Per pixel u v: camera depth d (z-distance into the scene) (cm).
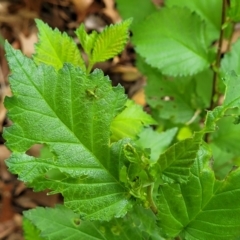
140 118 16
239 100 11
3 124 41
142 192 12
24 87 11
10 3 46
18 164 11
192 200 12
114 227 14
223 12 20
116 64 43
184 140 11
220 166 23
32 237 17
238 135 22
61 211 14
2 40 40
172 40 22
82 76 11
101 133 11
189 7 24
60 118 11
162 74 23
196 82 24
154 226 14
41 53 15
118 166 12
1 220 38
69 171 11
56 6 46
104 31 14
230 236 12
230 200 12
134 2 26
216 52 23
